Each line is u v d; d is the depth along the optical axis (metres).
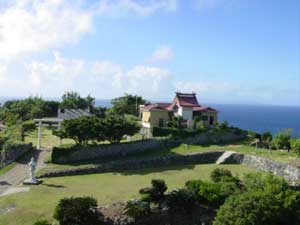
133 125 57.38
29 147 55.03
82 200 32.72
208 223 36.19
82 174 47.84
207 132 62.16
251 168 51.28
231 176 42.22
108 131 54.19
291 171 46.47
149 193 36.69
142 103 95.62
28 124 70.25
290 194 34.81
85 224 31.66
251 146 59.94
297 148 51.69
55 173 46.22
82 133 52.94
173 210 36.28
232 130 64.31
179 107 69.31
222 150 56.38
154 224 35.06
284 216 33.09
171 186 41.31
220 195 37.50
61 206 31.75
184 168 51.16
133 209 34.31
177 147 58.88
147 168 51.94
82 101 104.75
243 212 31.19
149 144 57.88
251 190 35.53
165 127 63.22
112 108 95.44
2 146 51.44
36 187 40.72
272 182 37.09
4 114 87.38
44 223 29.95
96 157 53.03
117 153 54.78
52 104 100.94
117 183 43.00
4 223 31.64
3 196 37.66
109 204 35.00
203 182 39.28
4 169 47.53
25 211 33.34
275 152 55.41
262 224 31.33
